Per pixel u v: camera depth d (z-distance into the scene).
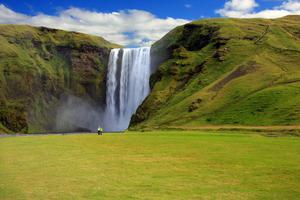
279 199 26.34
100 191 28.53
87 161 44.88
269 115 110.25
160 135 94.19
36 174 35.72
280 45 184.50
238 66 165.12
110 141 76.69
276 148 57.59
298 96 115.56
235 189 29.34
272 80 141.12
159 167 40.09
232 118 118.81
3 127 183.00
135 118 183.00
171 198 26.55
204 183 31.61
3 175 35.22
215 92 149.50
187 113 141.50
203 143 67.62
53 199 26.06
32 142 76.56
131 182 31.95
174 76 194.50
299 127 91.50
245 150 55.25
